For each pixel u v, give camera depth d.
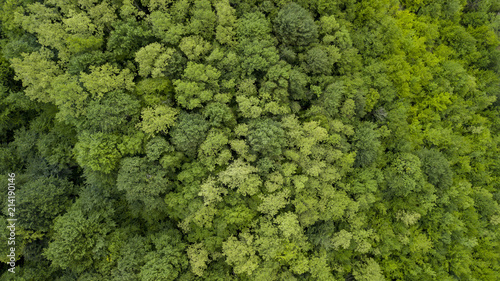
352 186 28.83
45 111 27.59
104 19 22.23
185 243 24.88
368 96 30.88
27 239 24.20
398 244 29.66
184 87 22.45
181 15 23.58
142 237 25.39
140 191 22.45
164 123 22.09
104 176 24.06
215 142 22.23
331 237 26.50
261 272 23.48
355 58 28.95
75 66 22.33
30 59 22.67
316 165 24.92
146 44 23.45
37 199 23.67
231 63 24.33
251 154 23.88
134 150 22.73
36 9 22.58
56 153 27.00
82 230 22.75
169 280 22.62
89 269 23.59
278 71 24.11
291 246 23.72
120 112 22.19
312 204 24.91
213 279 24.56
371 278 27.17
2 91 26.58
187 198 23.33
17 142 27.19
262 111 24.66
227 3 24.30
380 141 30.61
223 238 24.48
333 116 28.45
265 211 23.28
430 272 30.05
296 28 24.92
